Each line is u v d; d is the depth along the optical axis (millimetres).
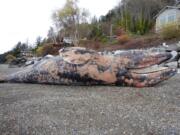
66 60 10555
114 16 77500
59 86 10094
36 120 5473
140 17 59250
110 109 6312
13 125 5176
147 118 5594
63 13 71375
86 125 5176
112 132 4809
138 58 10555
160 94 8203
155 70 10344
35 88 9516
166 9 47750
